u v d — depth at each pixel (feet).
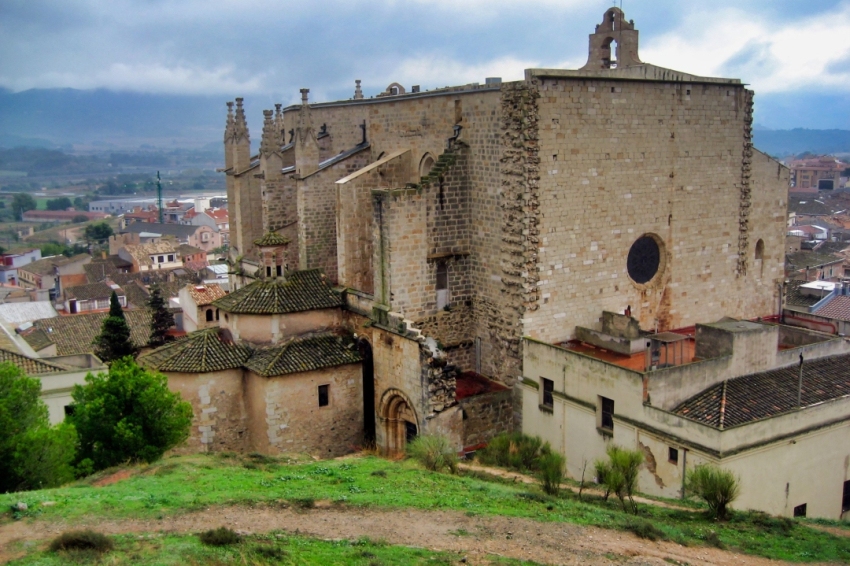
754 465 108.27
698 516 100.22
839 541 94.63
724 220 161.48
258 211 213.05
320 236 177.06
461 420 132.98
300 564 69.00
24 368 147.43
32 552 68.54
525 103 130.52
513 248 136.67
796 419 112.68
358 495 94.07
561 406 129.49
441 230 145.38
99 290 380.17
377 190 139.23
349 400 142.92
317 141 181.16
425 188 141.28
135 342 245.45
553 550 79.51
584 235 141.49
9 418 97.19
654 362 126.41
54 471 99.60
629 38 167.94
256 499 88.43
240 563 67.56
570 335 143.02
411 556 74.23
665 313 155.94
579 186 139.03
